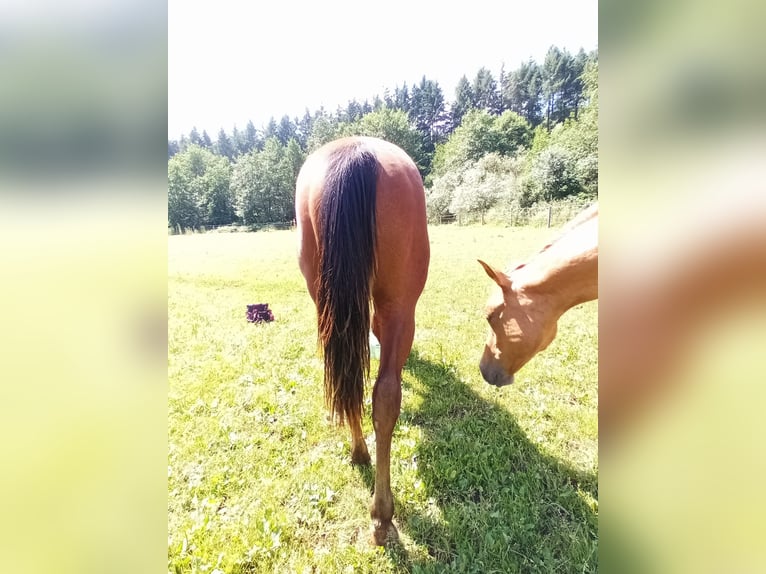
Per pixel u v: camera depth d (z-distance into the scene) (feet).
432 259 31.65
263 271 31.50
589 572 5.85
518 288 7.68
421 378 11.34
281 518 6.82
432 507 7.06
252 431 9.22
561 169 80.79
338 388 6.02
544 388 10.75
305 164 7.85
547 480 7.57
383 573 5.95
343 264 5.78
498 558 6.09
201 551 6.25
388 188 6.24
